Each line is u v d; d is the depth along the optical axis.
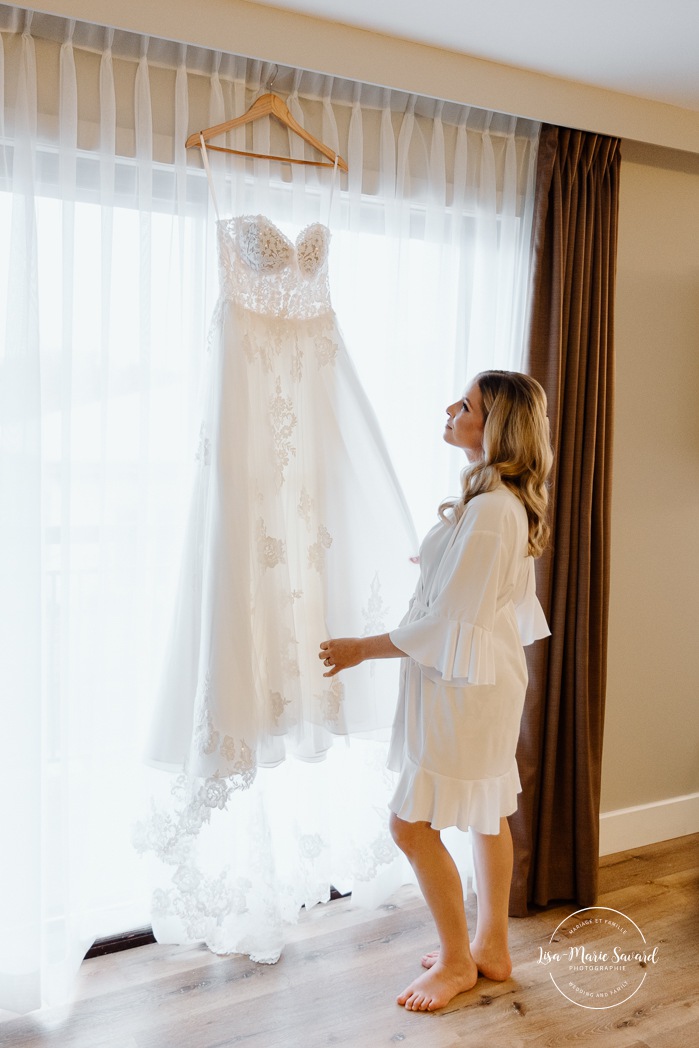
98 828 2.21
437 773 2.02
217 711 1.98
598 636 2.64
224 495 2.01
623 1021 2.06
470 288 2.55
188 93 2.13
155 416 2.15
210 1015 2.05
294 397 2.18
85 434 2.08
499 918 2.22
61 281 1.98
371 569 2.27
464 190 2.51
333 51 2.14
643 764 3.04
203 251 2.17
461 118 2.49
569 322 2.57
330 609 2.22
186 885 2.12
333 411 2.21
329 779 2.44
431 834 2.13
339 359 2.21
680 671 3.10
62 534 2.00
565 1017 2.08
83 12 1.86
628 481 2.90
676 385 2.97
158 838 2.11
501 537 1.97
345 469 2.23
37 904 2.00
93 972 2.21
